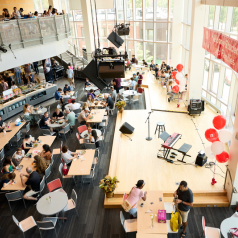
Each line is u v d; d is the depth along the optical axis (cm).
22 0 1778
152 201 560
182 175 734
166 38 1777
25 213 671
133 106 1308
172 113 1149
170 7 1644
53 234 601
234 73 941
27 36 1217
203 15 1016
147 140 930
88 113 1038
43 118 1022
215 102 1194
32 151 803
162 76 1512
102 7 1549
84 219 638
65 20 1446
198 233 575
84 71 633
